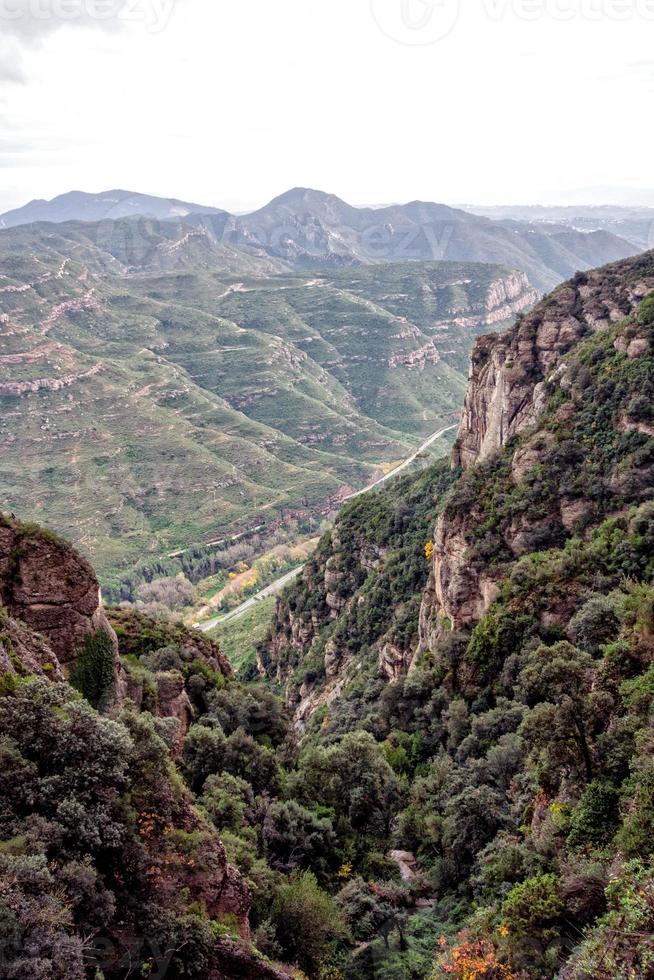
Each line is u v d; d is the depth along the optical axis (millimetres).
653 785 23469
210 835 22719
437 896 36281
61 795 19406
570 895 23578
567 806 29125
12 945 14953
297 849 37812
